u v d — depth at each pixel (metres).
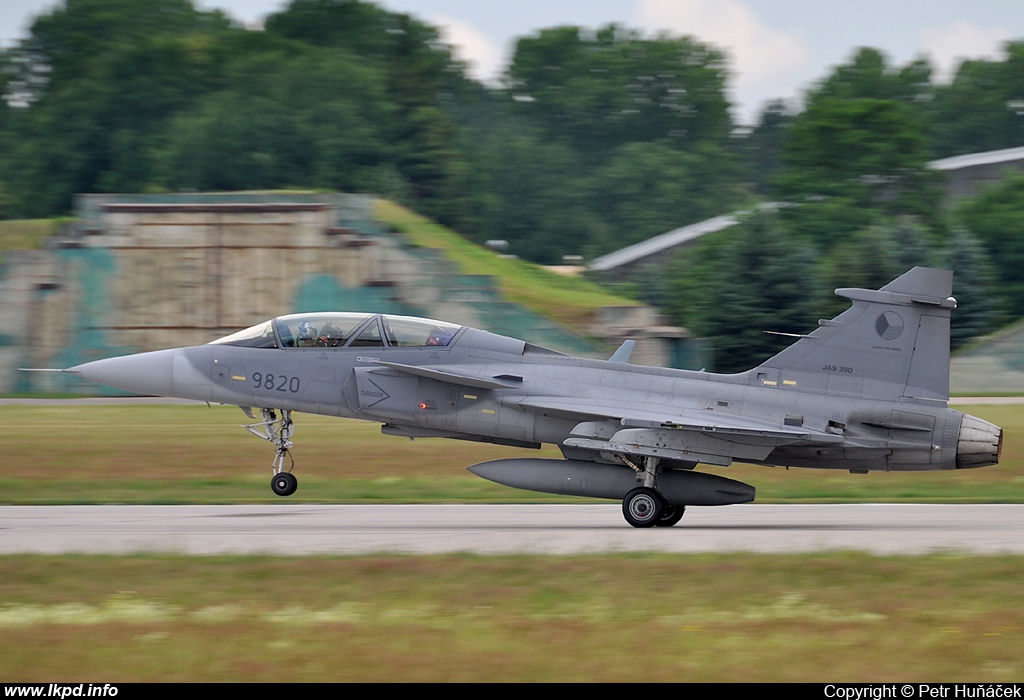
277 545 46.41
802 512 63.09
